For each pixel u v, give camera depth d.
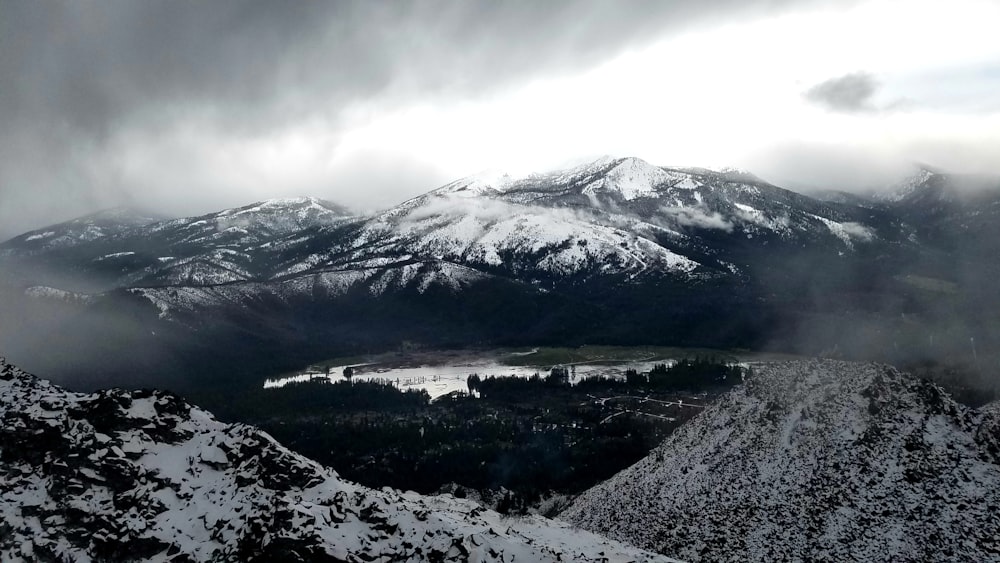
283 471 85.81
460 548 76.81
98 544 76.19
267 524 76.44
